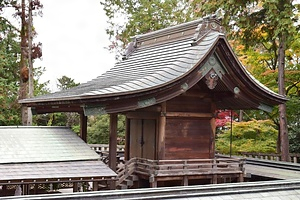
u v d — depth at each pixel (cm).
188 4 2747
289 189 889
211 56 1129
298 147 2216
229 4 1817
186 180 1139
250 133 2131
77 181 906
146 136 1269
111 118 1082
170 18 2772
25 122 2238
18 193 1284
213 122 1293
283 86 1839
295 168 1440
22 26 2322
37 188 1404
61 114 2728
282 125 1864
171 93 1071
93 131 2509
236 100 1284
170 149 1210
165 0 2777
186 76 1070
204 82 1175
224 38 1118
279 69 1850
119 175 1135
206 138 1287
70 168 951
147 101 1038
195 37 1178
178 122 1230
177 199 730
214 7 1908
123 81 1169
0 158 934
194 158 1254
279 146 2172
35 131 1134
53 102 1164
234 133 2100
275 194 849
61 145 1078
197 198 750
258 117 2455
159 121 1177
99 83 1334
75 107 1237
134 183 1177
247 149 2064
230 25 1933
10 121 2425
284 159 1839
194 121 1266
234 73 1159
